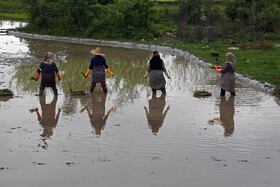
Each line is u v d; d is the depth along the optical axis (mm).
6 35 45219
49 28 46719
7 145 8758
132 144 8891
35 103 13039
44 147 8648
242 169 7441
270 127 10375
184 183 6770
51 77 14086
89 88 15859
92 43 38500
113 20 41656
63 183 6734
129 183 6750
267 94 14867
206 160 7910
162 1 52500
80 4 43188
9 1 83875
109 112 11953
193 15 42594
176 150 8500
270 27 38625
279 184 6766
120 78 18188
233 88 14484
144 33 39188
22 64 22109
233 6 40656
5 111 11883
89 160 7855
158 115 11664
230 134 9750
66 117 11289
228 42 34688
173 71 20812
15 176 7031
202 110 12328
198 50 29688
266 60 23281
